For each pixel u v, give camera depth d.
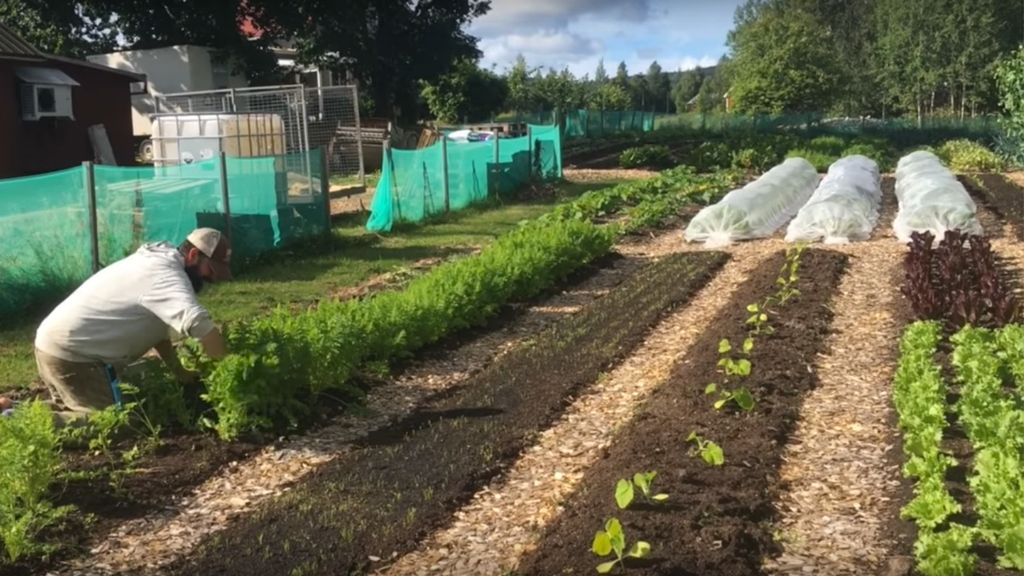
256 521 5.16
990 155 28.22
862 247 13.91
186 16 35.56
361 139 25.12
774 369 7.66
